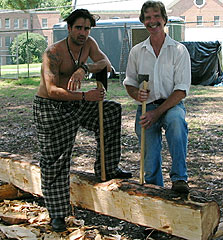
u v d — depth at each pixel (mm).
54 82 3793
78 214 4672
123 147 7887
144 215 3613
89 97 3822
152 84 3949
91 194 4020
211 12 41031
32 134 9273
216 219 3422
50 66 3820
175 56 3867
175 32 20250
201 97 14805
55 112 3906
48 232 4078
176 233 3420
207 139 8430
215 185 5680
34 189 4559
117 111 4117
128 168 6574
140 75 3764
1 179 4996
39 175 4445
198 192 5391
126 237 4121
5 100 14727
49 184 3992
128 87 4078
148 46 3926
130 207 3701
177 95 3770
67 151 3986
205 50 18312
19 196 4941
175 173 3639
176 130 3658
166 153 7484
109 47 20844
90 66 3838
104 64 3920
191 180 5918
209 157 7129
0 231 4188
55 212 4004
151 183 4086
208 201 3385
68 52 3891
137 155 7340
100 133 3998
